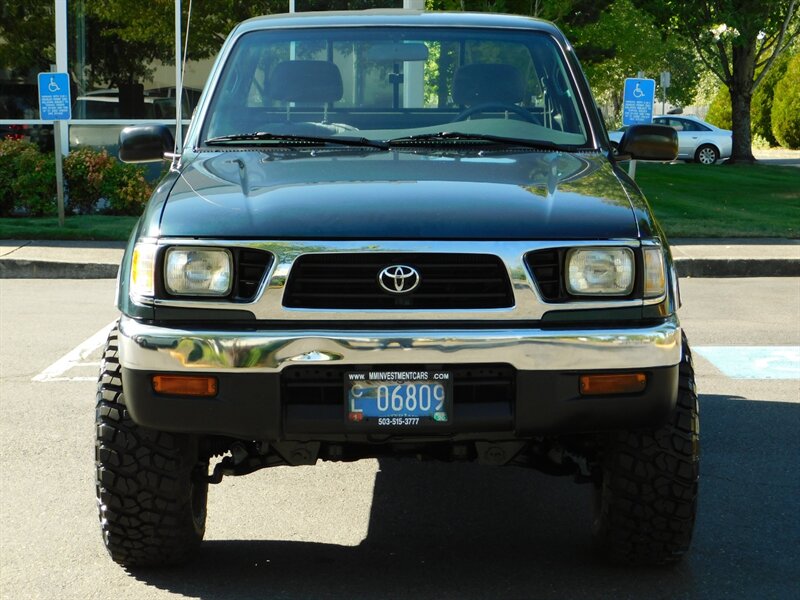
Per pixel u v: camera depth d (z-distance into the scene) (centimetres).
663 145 573
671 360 423
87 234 1562
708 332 1041
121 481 445
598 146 549
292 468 633
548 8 2378
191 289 421
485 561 487
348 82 574
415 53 581
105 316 1109
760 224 1753
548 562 485
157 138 560
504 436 423
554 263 423
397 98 570
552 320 420
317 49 584
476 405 418
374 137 549
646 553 462
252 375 412
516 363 412
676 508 446
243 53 588
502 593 449
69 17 1894
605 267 424
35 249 1472
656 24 3125
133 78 1911
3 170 1722
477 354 411
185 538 462
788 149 5191
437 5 2327
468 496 583
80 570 475
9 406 762
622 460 444
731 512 555
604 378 418
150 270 426
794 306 1195
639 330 420
